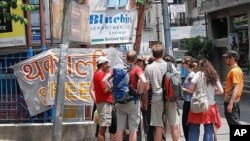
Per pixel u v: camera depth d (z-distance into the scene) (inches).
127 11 635.5
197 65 383.2
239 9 1230.3
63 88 340.2
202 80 354.6
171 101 355.3
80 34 558.9
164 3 559.5
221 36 1434.5
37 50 468.4
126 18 635.5
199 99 352.2
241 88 374.9
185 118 393.7
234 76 371.6
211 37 1444.4
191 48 1425.9
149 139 381.7
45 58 439.8
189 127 365.4
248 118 657.0
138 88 357.1
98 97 378.9
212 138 358.9
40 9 461.4
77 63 442.0
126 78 360.5
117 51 450.0
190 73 390.3
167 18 560.1
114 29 630.5
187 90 382.0
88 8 607.2
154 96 358.3
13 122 446.9
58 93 339.3
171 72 356.8
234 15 1272.1
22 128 432.5
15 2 350.6
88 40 607.5
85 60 442.3
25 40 473.4
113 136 391.2
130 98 361.1
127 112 363.9
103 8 627.8
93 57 442.9
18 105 446.3
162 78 355.9
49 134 431.8
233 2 1202.0
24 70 442.0
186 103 391.2
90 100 441.4
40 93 441.7
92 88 411.2
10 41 475.8
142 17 622.8
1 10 347.9
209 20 1453.0
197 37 1433.3
